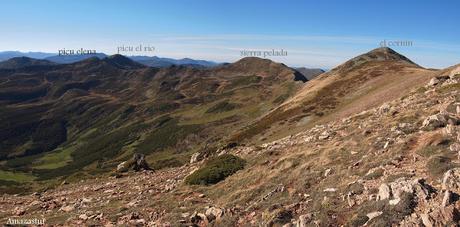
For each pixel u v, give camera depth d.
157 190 34.34
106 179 47.69
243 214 21.25
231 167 34.84
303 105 104.06
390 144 23.98
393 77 101.62
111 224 23.47
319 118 85.56
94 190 39.12
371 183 18.42
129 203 29.64
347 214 16.31
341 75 131.12
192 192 30.55
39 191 48.81
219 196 28.27
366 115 43.75
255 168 31.48
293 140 43.53
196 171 35.31
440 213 13.17
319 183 22.28
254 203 22.95
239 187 28.50
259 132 92.31
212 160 37.75
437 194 14.71
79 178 55.31
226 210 22.17
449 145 20.39
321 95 108.81
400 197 14.97
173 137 194.00
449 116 25.08
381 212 14.71
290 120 91.19
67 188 45.88
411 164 19.55
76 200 34.12
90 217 25.58
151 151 187.38
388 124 30.56
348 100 95.38
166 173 44.62
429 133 23.52
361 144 26.86
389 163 20.34
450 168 16.88
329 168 23.97
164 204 27.78
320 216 16.45
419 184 15.20
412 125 27.19
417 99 39.44
